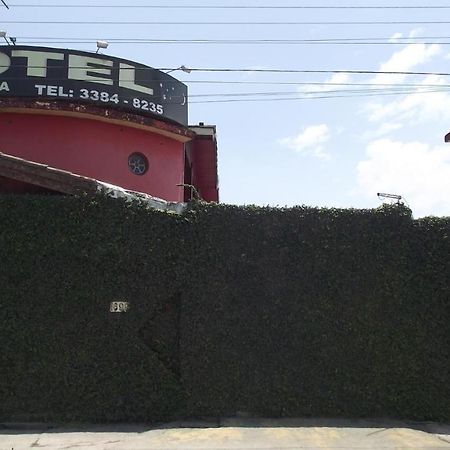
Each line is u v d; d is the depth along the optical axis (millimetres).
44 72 12844
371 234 9719
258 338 9336
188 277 9352
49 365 8836
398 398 9383
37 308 8914
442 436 8383
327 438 8078
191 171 19672
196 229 9500
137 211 9359
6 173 9133
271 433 8273
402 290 9617
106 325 9031
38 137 12969
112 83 13297
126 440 7820
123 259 9188
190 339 9234
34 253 9008
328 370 9375
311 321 9453
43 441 7723
